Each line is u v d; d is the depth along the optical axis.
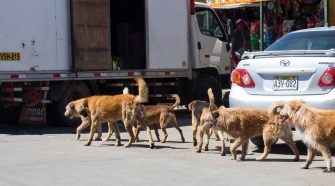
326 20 19.42
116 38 17.06
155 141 11.98
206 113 10.33
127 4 16.92
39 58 13.48
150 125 11.98
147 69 15.56
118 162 9.56
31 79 13.37
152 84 16.30
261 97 9.97
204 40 17.31
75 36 13.94
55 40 13.73
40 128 14.27
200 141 10.53
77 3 13.96
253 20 22.53
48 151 10.70
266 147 9.52
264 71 9.98
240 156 9.98
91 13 14.27
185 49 16.59
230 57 18.41
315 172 8.60
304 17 21.27
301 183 7.91
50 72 13.66
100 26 14.48
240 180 8.14
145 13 15.52
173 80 16.95
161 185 7.91
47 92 14.13
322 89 9.55
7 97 13.88
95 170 8.91
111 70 14.78
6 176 8.51
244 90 10.23
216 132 11.27
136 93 15.88
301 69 9.66
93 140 12.16
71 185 7.94
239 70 10.33
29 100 14.12
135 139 11.57
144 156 10.15
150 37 15.63
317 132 8.44
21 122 15.05
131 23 16.83
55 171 8.85
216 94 17.77
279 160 9.62
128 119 11.12
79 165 9.31
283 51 10.07
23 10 13.20
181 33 16.45
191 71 16.78
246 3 21.11
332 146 8.60
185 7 16.56
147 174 8.60
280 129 9.34
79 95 14.63
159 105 11.62
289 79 9.79
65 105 14.27
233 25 22.72
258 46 21.70
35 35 13.41
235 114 9.41
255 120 9.41
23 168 9.07
